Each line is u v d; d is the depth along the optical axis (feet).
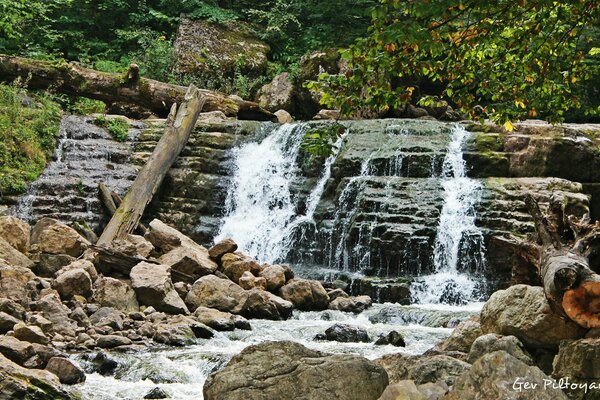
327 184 59.72
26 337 30.55
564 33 30.01
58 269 43.19
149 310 38.91
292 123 66.13
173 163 63.36
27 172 58.49
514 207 53.26
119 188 61.00
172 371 28.71
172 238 48.55
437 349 24.25
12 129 60.80
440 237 52.95
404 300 49.55
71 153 63.26
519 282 24.94
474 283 50.42
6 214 55.21
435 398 17.53
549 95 32.71
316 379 18.72
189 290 42.22
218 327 37.68
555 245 23.52
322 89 27.66
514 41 29.09
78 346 32.24
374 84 28.07
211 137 65.67
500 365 16.28
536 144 58.03
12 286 36.32
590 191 57.77
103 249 44.42
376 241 53.11
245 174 64.08
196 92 66.69
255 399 18.52
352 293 50.52
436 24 24.66
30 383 22.48
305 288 45.06
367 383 18.79
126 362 29.55
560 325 21.02
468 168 58.59
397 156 58.90
